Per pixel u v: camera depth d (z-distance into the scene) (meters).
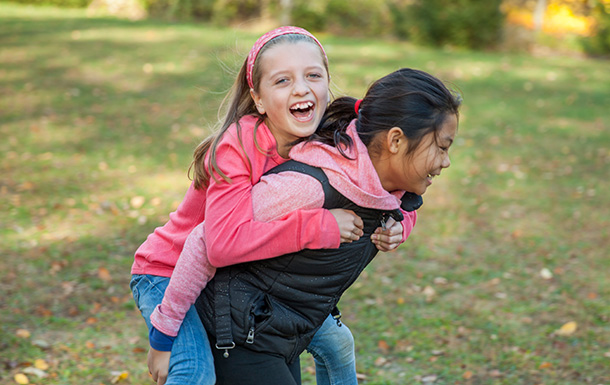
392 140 1.70
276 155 1.82
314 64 1.77
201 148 1.83
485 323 3.88
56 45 12.48
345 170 1.72
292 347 1.81
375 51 13.51
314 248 1.69
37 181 5.98
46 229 4.98
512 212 5.81
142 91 9.64
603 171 7.00
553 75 12.16
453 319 3.94
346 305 4.12
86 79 10.16
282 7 16.52
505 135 8.29
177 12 17.45
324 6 16.34
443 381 3.25
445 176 6.74
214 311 1.78
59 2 18.62
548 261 4.82
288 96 1.74
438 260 4.83
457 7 14.96
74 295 4.02
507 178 6.72
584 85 11.43
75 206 5.47
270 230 1.65
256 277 1.78
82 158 6.73
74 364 3.24
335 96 2.18
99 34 13.90
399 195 1.86
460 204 5.99
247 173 1.73
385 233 1.82
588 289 4.35
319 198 1.68
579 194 6.29
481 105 9.70
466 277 4.55
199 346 1.76
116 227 5.11
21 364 3.19
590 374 3.30
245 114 1.87
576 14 16.34
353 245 1.77
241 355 1.77
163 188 6.00
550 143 8.01
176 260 1.92
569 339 3.67
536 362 3.43
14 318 3.67
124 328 3.67
